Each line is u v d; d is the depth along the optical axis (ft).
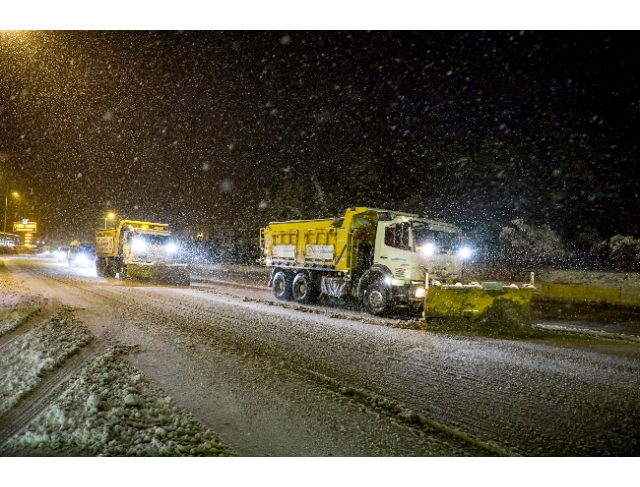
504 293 38.34
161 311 41.86
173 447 14.40
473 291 37.76
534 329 36.14
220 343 29.17
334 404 18.99
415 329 35.94
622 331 38.11
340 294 49.01
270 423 16.89
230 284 79.30
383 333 33.81
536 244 84.48
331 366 24.53
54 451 14.08
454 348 29.19
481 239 91.35
